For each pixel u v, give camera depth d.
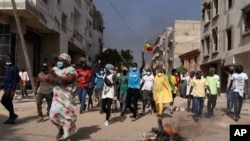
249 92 25.95
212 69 14.17
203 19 41.50
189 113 14.92
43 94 11.74
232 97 13.63
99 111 15.02
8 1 21.94
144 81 14.62
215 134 10.18
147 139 8.92
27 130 10.24
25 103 18.05
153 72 14.73
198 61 49.47
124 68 14.07
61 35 32.16
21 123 11.50
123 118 13.07
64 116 8.67
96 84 16.08
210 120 12.98
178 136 9.09
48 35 31.06
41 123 11.52
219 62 35.84
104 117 13.22
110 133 10.09
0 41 23.81
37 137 9.30
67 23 34.88
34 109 15.32
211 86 14.05
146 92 14.51
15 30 24.02
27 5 22.14
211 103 14.17
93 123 11.85
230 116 14.23
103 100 11.63
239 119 13.57
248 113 16.09
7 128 10.53
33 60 28.84
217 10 36.31
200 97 13.09
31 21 25.12
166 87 12.38
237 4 29.88
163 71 12.56
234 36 30.36
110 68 11.61
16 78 11.33
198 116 12.99
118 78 14.73
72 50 43.47
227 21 32.41
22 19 24.16
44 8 26.42
